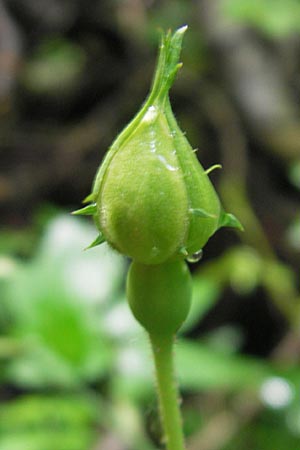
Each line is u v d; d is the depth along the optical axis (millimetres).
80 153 290
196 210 97
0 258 166
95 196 98
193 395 200
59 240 169
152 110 96
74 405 158
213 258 252
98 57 314
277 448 173
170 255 98
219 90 283
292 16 255
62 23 312
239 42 282
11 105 300
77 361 159
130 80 306
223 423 174
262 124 267
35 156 291
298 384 163
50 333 159
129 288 103
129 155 96
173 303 102
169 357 105
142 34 313
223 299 249
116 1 321
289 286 215
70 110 309
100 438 159
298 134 263
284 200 258
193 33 300
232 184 255
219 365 157
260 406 172
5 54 301
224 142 269
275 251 244
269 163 266
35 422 159
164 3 319
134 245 97
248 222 244
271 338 249
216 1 290
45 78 308
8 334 173
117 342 161
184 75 289
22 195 278
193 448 171
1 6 302
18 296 162
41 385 161
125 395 160
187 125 284
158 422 147
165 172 96
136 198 96
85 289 162
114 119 299
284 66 287
